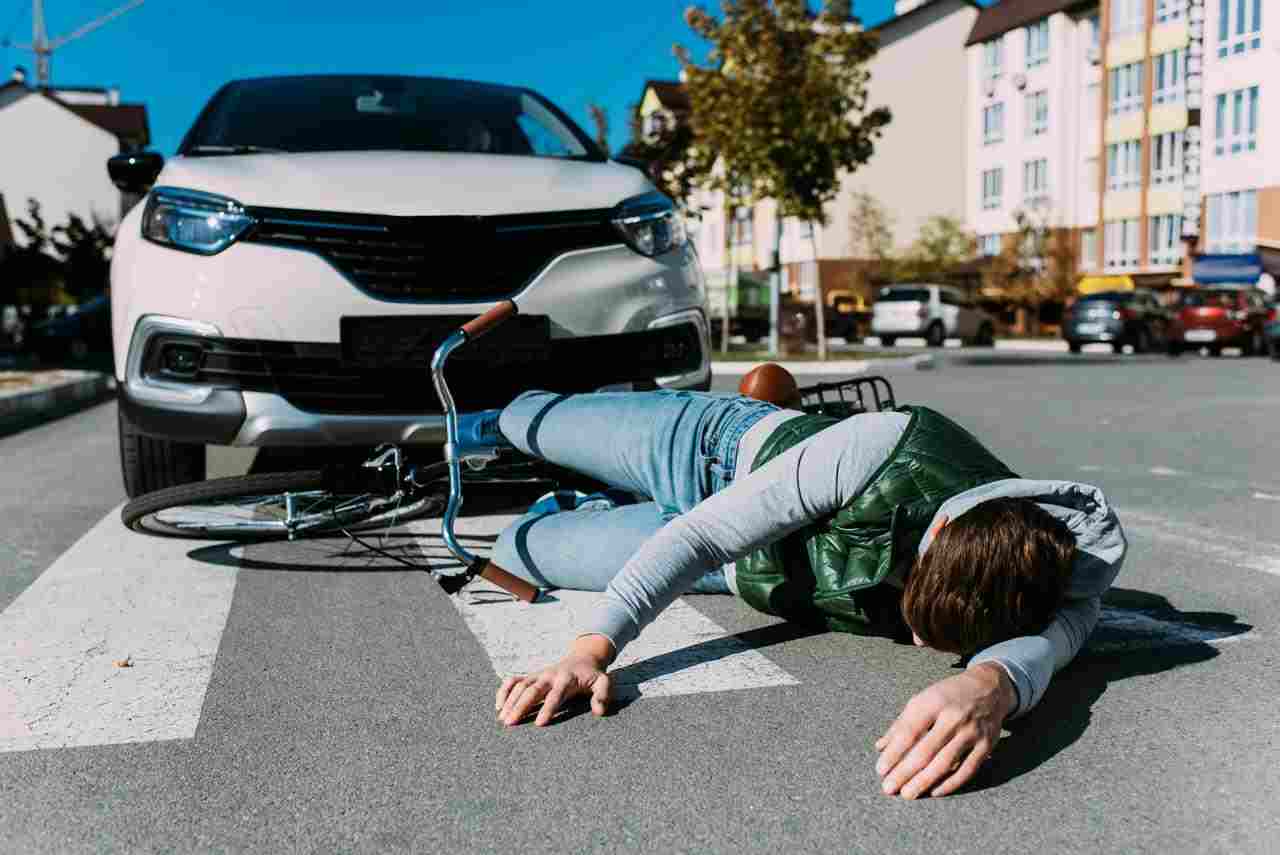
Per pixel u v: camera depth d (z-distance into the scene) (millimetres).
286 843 1935
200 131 5160
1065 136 42500
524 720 2467
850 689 2635
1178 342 25141
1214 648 2936
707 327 4734
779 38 20250
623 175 4879
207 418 4129
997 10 45906
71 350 24312
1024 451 7020
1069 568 2350
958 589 2324
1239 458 6676
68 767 2246
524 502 4945
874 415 2734
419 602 3430
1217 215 35750
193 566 3906
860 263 44531
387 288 4164
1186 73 36281
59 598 3500
